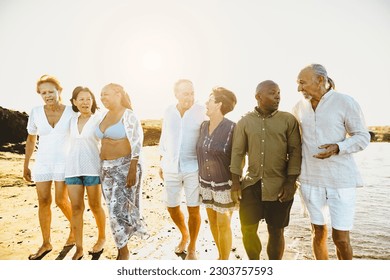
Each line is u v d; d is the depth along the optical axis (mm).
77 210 4035
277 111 3543
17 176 9750
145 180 10453
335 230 3350
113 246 4508
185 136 4125
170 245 4672
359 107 3258
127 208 3855
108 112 3951
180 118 4156
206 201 3906
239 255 4348
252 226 3604
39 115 4203
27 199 7324
